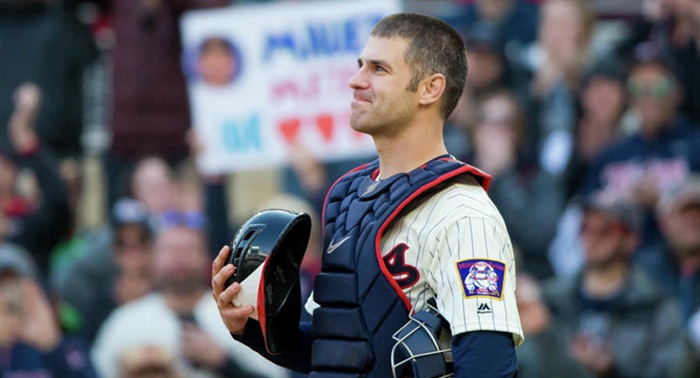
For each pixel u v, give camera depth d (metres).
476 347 9.66
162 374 22.70
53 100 30.66
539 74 29.92
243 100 28.83
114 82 30.17
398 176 10.44
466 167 10.27
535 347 21.50
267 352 11.08
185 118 30.17
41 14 30.80
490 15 31.83
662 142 27.36
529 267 26.84
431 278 10.04
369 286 10.10
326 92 28.45
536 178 27.56
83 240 29.23
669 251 25.22
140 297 25.55
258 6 30.70
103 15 31.08
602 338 23.16
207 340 23.11
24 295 22.80
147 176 28.92
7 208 28.27
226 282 10.51
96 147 33.09
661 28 30.16
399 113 10.47
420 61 10.46
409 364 9.89
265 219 10.60
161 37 29.89
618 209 23.62
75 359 22.95
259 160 28.80
